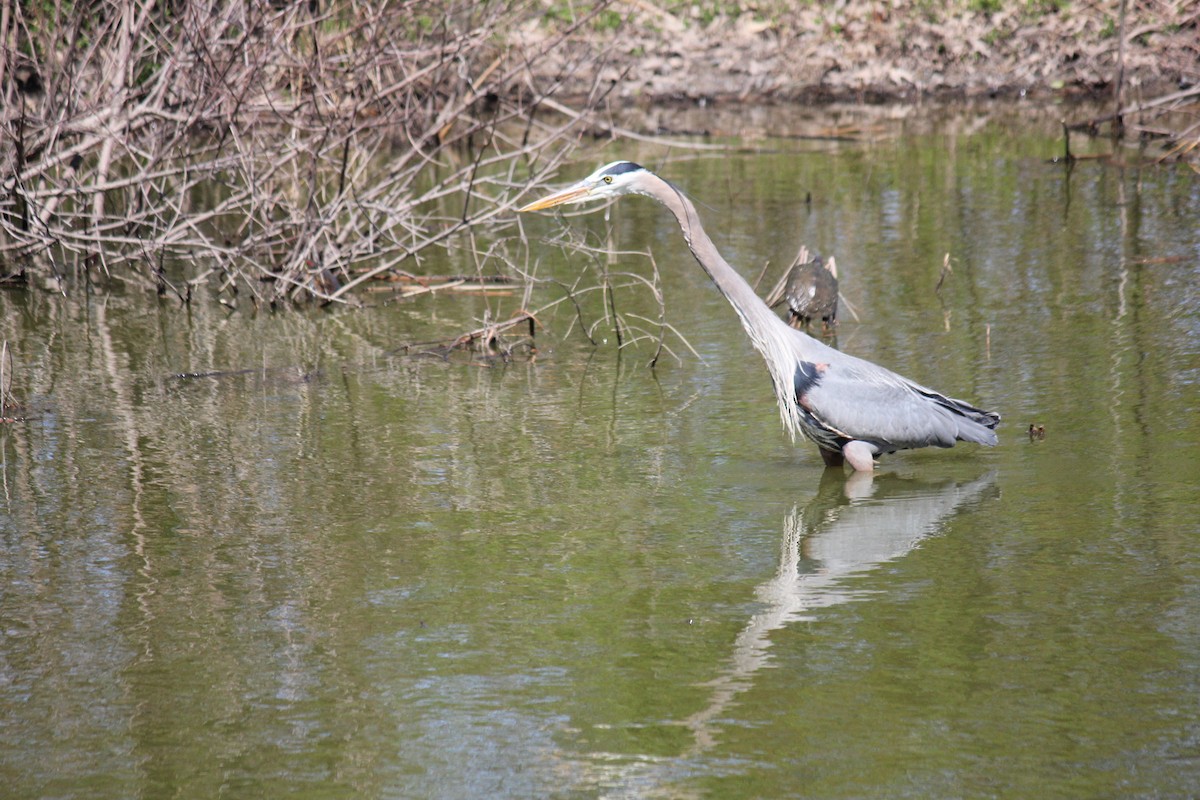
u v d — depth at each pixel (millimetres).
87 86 21328
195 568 9656
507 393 14047
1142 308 15859
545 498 10977
